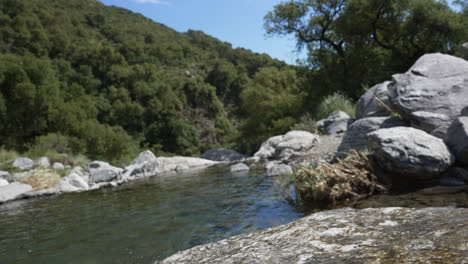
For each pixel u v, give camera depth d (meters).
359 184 4.74
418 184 4.69
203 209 5.20
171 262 1.79
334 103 16.55
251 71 113.12
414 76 6.65
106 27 107.75
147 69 73.19
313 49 23.27
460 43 18.16
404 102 6.22
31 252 3.71
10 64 21.62
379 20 20.14
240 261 1.48
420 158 4.57
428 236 1.26
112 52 73.06
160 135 57.81
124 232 4.26
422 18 18.45
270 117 23.19
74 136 19.61
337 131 12.38
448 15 18.03
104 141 19.11
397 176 4.88
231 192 6.46
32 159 13.77
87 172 12.80
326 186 4.70
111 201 6.82
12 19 67.06
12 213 6.28
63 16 89.62
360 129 6.97
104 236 4.14
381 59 20.67
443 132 5.34
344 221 1.84
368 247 1.29
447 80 6.16
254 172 9.21
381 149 4.87
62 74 59.94
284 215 4.25
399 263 1.01
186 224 4.39
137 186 9.21
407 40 19.94
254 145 21.61
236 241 1.93
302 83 22.86
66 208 6.38
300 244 1.56
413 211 1.78
